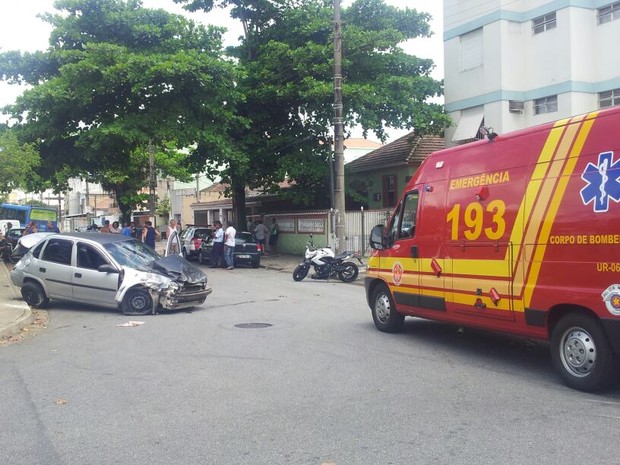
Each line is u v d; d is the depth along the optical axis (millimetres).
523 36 21547
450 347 8562
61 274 12234
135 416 5562
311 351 8305
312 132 25312
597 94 20141
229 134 25547
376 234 9688
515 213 7000
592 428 5090
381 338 9234
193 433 5090
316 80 23328
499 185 7285
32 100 20938
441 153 8562
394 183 28406
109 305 11883
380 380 6746
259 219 31188
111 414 5633
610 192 5852
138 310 11742
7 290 15688
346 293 15109
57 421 5449
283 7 26359
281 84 24781
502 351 8289
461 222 7891
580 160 6207
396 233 9391
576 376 6297
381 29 25391
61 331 10219
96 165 25984
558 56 20250
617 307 5738
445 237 8188
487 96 21953
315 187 27594
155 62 20797
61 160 25094
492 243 7332
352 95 22250
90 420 5465
